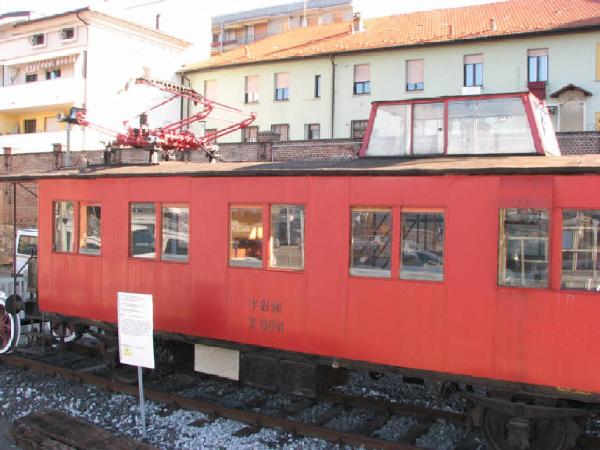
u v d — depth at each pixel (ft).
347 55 94.58
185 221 24.02
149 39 104.68
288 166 22.59
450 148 22.61
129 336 20.93
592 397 16.52
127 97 100.12
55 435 19.40
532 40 82.84
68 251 27.99
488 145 22.16
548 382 16.94
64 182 27.94
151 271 24.84
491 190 17.66
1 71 105.40
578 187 16.49
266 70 102.32
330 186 20.31
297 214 21.15
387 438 20.31
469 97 22.50
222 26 172.45
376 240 19.58
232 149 76.33
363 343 19.74
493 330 17.63
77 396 25.14
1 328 31.14
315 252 20.58
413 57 89.97
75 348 32.17
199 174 23.15
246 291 22.22
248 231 22.30
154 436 20.76
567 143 58.49
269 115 102.32
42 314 29.35
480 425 18.95
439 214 18.52
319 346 20.58
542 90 81.97
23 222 81.51
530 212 17.21
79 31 96.43
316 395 21.66
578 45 80.64
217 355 24.08
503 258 17.61
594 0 87.76
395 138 23.71
